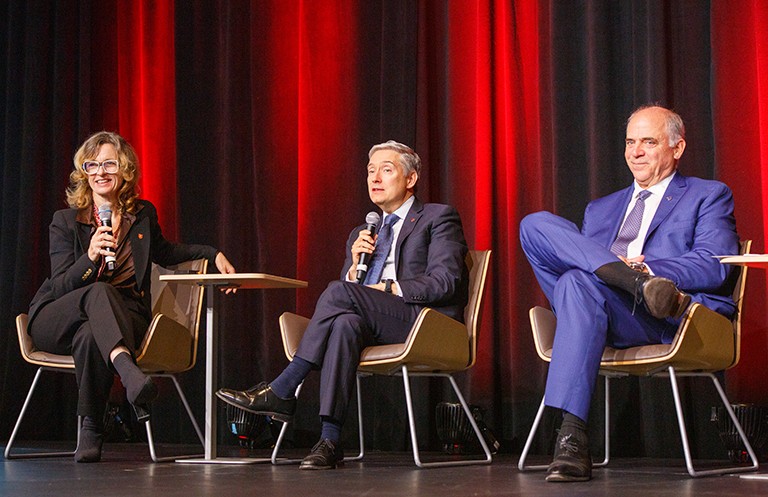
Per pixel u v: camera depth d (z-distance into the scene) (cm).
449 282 309
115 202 357
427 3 444
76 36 511
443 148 433
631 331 274
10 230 511
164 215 494
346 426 430
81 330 321
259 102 469
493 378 409
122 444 455
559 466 250
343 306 303
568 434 255
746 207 372
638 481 252
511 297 409
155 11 506
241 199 467
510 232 413
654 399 375
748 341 367
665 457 372
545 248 282
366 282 334
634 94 394
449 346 302
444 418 385
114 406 452
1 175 527
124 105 508
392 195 340
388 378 425
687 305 256
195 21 488
